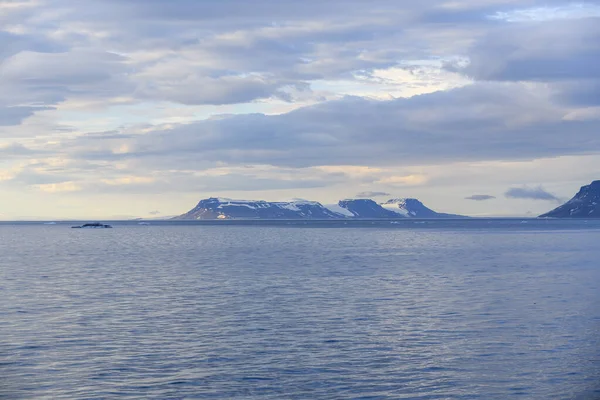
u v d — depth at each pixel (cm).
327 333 4056
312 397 2834
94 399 2811
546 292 5966
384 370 3222
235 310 4938
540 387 2962
